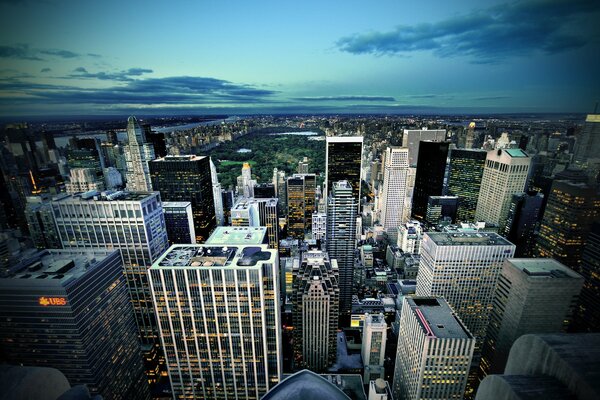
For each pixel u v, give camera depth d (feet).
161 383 579.48
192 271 388.37
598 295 407.23
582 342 39.09
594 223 444.14
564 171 472.44
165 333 421.18
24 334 354.74
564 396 34.83
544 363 39.22
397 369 480.23
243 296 399.65
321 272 587.68
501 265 551.18
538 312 411.54
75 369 371.35
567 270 425.28
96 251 409.90
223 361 436.76
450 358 374.02
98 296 384.06
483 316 584.81
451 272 563.07
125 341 438.81
